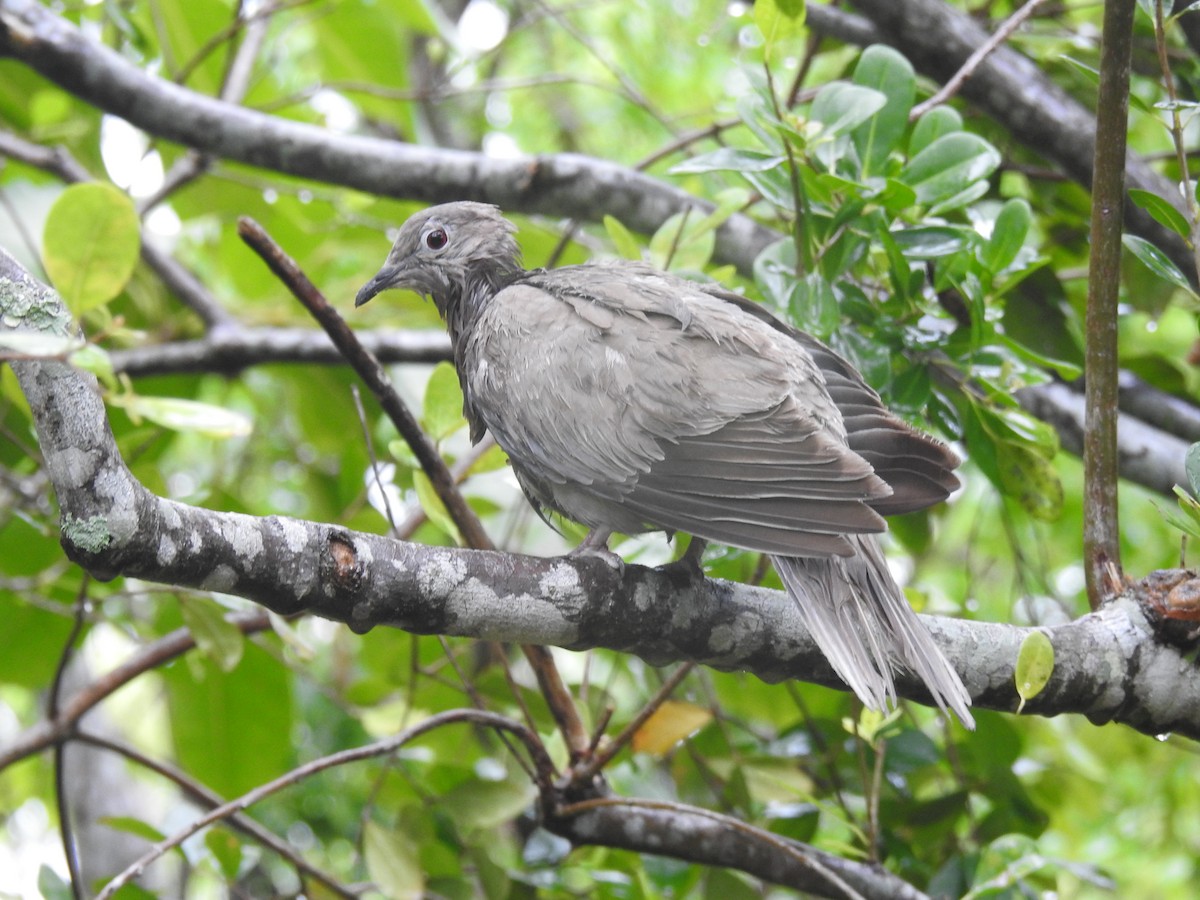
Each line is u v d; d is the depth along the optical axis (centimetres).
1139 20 1089
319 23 1405
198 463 1691
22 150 1246
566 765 936
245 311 1426
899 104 907
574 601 693
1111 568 768
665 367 802
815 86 1403
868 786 938
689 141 1193
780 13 830
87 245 596
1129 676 736
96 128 1364
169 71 1339
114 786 1588
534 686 1466
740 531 732
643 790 1091
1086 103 1202
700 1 1928
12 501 1096
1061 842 1572
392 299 1382
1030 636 689
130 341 1341
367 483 1033
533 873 1003
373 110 1484
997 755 1018
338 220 1411
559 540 1466
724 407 784
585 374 816
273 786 793
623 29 1975
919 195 891
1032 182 1192
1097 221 754
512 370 842
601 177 1180
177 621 1220
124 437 1027
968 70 940
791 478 742
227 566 609
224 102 1216
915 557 1159
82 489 569
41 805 1658
